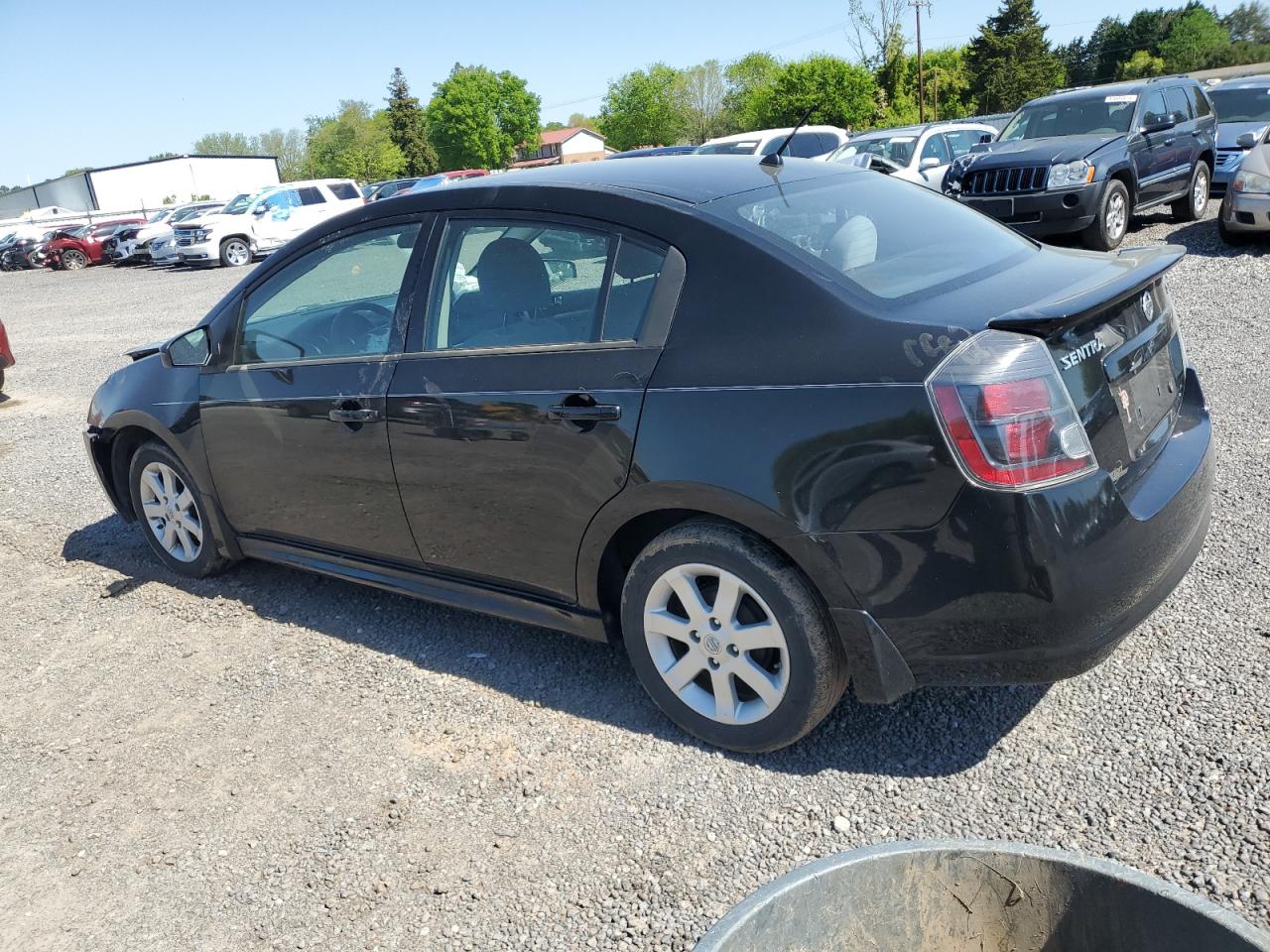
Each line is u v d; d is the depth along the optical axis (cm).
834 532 266
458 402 336
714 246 293
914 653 269
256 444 413
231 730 357
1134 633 344
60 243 3102
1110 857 247
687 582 301
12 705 392
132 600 480
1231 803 259
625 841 277
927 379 251
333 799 311
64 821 315
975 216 368
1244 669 314
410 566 383
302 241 406
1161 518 274
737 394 277
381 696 368
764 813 281
